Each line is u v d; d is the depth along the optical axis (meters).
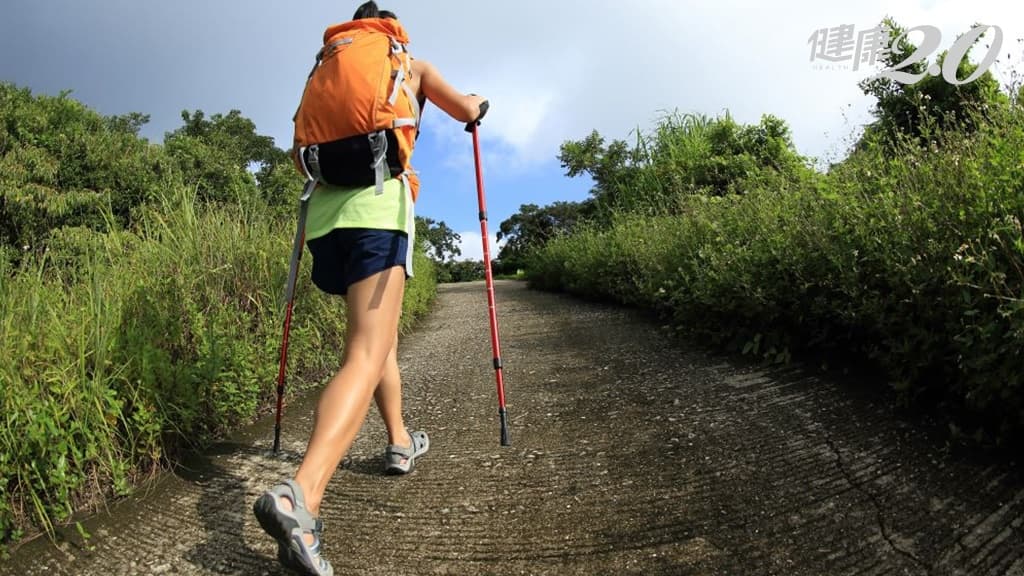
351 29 2.20
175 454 2.73
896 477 2.12
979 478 2.03
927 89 5.55
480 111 2.51
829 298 3.30
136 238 3.56
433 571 1.87
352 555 1.98
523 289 13.41
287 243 4.31
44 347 2.41
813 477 2.20
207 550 2.00
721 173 8.80
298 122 2.12
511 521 2.13
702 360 3.92
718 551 1.84
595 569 1.82
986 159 2.59
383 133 2.02
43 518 2.06
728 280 3.93
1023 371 2.07
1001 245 2.27
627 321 5.92
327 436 1.78
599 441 2.78
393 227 2.04
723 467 2.37
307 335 4.10
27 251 3.19
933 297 2.57
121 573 1.89
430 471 2.60
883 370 3.02
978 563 1.64
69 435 2.20
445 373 4.55
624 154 11.83
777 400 2.99
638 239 6.79
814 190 3.84
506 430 2.56
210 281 3.54
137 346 2.65
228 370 3.15
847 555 1.75
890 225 2.84
